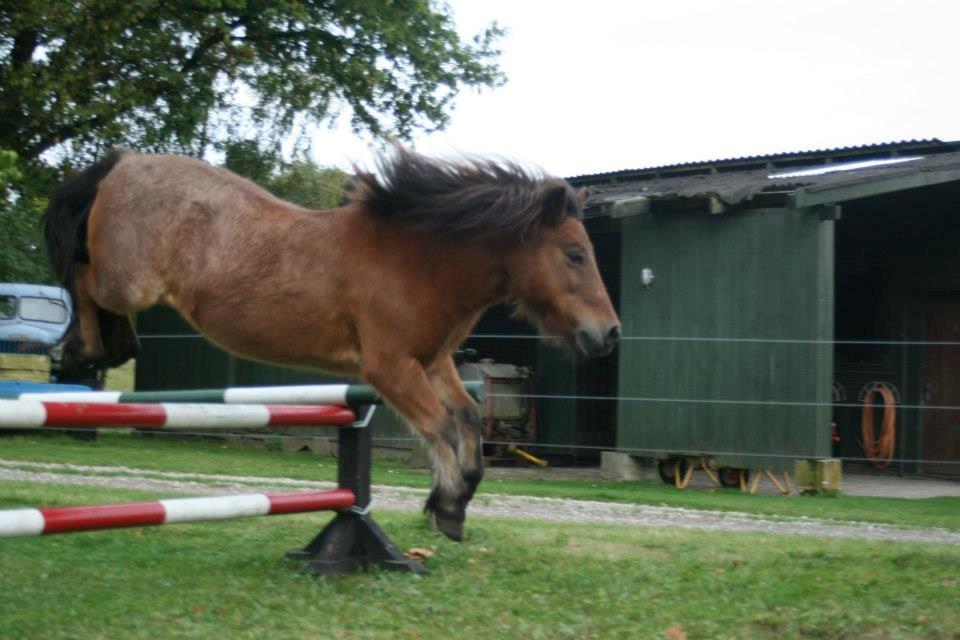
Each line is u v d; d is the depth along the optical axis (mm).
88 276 6430
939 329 15883
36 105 17672
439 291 5773
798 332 12781
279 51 21000
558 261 5953
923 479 15438
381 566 5938
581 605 5285
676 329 13648
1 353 18375
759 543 7625
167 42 18656
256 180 21875
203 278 5957
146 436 18516
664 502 11070
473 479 6117
